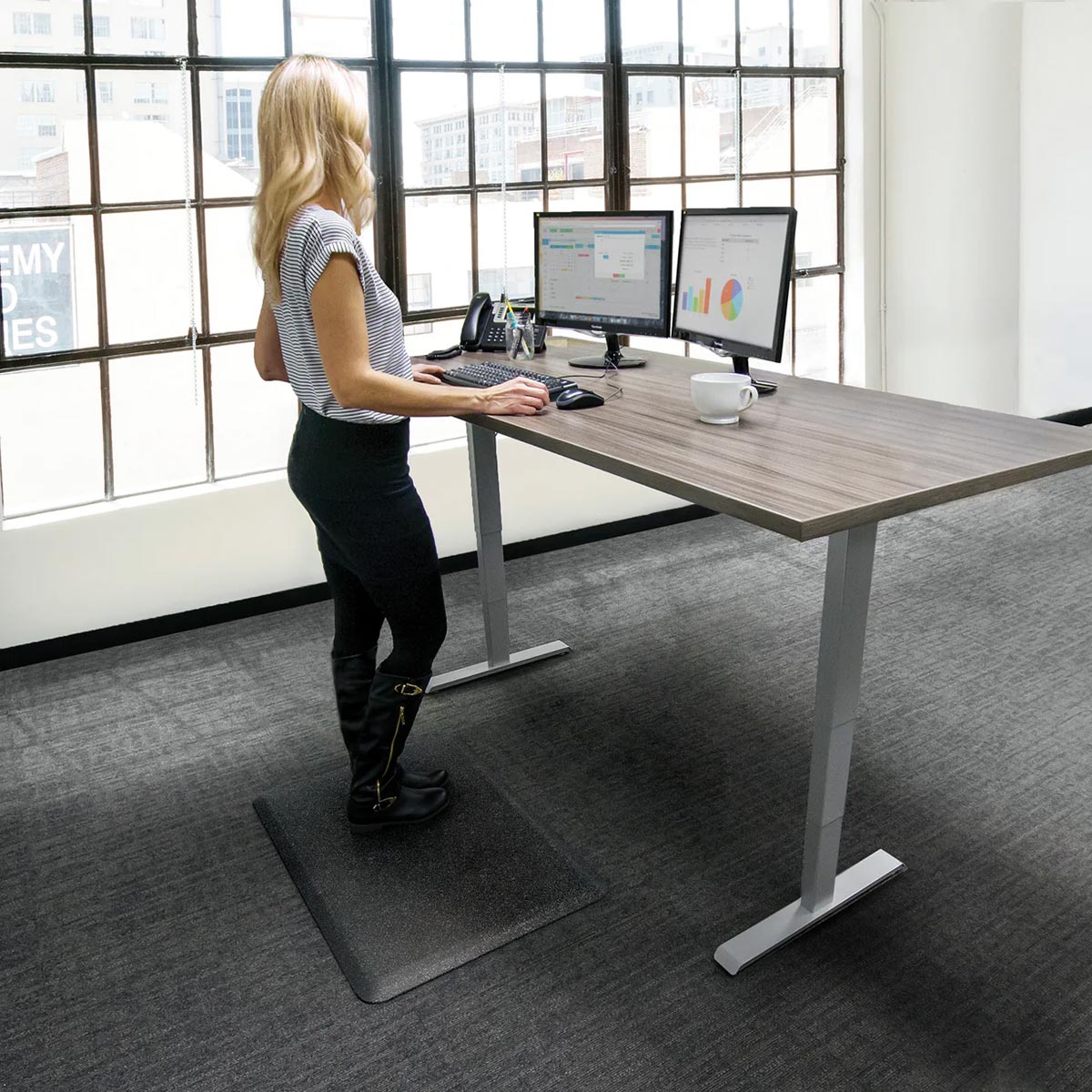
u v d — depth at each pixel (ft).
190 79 10.34
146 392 11.62
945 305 15.87
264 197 5.85
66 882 6.81
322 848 7.04
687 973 5.77
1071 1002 5.43
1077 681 9.03
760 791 7.61
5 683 9.84
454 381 8.39
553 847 6.97
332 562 6.88
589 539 13.57
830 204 14.89
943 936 5.98
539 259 9.75
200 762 8.32
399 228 11.73
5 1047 5.39
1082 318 17.63
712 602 11.27
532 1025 5.43
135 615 10.75
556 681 9.53
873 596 11.19
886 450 6.10
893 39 14.35
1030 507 14.01
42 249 10.03
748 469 5.71
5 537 9.96
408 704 6.92
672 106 13.35
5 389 12.37
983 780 7.58
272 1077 5.14
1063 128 16.42
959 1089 4.91
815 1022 5.37
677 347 14.78
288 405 12.84
